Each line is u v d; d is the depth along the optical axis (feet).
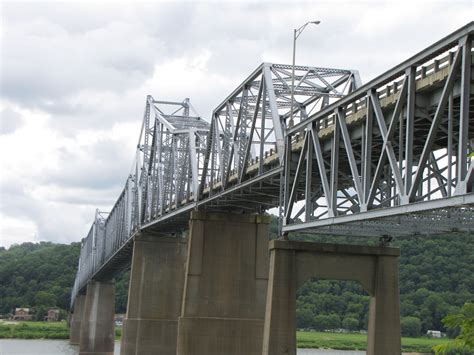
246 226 200.54
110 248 389.19
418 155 116.26
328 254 133.39
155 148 276.62
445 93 79.71
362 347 474.08
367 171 99.81
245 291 196.13
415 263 513.04
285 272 131.03
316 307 554.05
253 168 158.10
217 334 191.83
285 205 132.26
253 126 156.66
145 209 274.98
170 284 268.82
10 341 558.56
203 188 197.47
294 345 129.18
